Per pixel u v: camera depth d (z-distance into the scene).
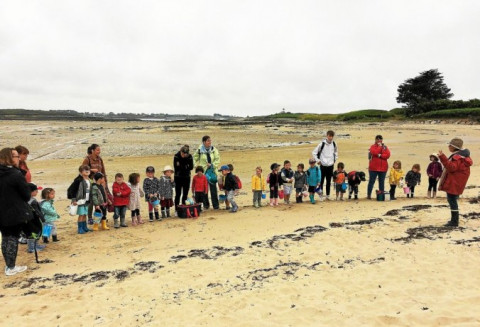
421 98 98.44
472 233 7.89
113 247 8.80
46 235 8.98
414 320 4.69
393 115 97.38
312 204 12.71
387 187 15.91
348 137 43.88
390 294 5.46
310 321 4.88
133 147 35.09
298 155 28.06
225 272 6.79
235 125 79.44
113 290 6.24
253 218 11.04
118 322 5.17
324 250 7.63
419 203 11.65
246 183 18.08
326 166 12.90
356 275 6.25
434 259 6.61
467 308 4.85
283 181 12.71
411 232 8.30
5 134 49.34
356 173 13.09
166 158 27.28
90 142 39.69
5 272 7.18
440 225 8.70
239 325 4.89
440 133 45.91
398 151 28.88
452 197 8.42
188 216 11.45
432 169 12.58
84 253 8.41
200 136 48.84
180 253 8.01
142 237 9.59
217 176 12.59
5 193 6.89
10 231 7.13
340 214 10.87
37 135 48.84
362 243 7.88
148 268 7.17
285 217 10.98
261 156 27.77
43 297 6.06
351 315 4.95
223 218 11.23
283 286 5.99
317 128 64.62
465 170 8.22
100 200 10.12
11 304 5.83
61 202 14.79
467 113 70.81
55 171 21.91
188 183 12.29
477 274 5.87
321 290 5.79
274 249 7.88
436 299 5.18
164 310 5.43
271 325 4.84
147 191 11.35
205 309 5.40
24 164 8.99
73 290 6.30
